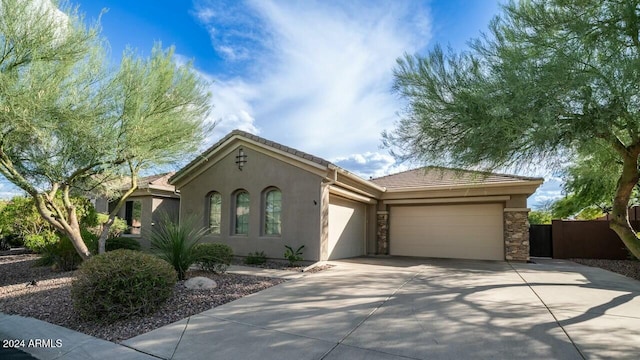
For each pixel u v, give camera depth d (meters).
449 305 7.43
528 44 6.92
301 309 7.20
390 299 7.97
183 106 11.47
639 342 5.32
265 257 13.92
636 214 17.67
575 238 17.11
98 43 9.78
